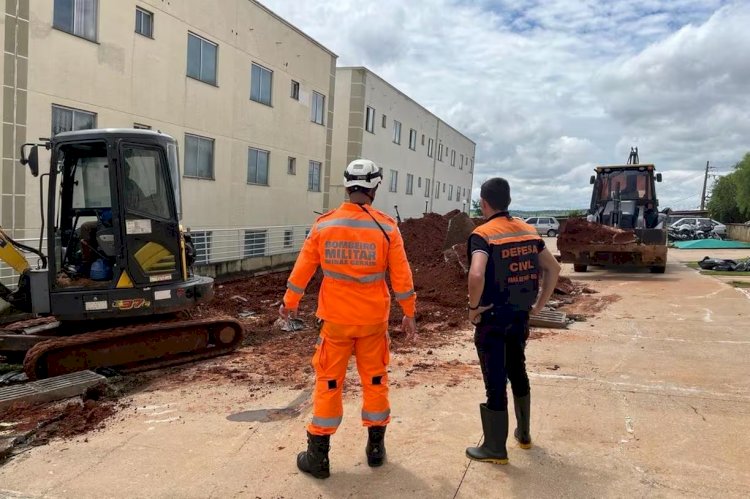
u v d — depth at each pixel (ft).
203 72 53.36
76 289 20.49
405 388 17.67
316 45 73.46
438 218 50.75
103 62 41.42
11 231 35.37
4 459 12.99
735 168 168.55
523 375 12.71
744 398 16.31
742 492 10.91
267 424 14.92
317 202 77.30
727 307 31.55
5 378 20.74
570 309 31.81
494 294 11.90
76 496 11.21
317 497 11.00
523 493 11.00
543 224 138.21
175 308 21.85
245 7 58.39
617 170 55.67
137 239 20.94
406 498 10.91
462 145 158.20
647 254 46.62
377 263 11.52
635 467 12.00
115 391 18.07
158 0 46.57
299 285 11.93
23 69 35.65
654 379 18.25
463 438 13.66
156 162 21.38
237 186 59.41
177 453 13.14
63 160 20.88
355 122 90.58
